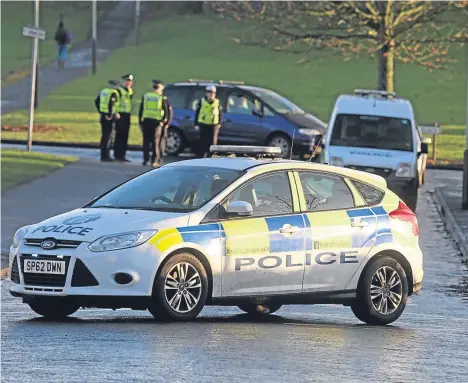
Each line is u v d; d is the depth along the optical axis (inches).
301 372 1278.3
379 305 1841.8
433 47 6008.9
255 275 1721.2
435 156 5561.0
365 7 5856.3
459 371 1350.9
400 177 3585.1
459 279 2503.7
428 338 1659.7
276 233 1740.9
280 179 1784.0
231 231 1700.3
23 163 4372.5
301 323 1819.6
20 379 1194.6
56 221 1694.1
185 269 1658.5
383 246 1850.4
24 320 1733.5
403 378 1275.8
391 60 5841.5
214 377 1223.5
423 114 7687.0
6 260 2527.1
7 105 7652.6
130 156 5118.1
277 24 6176.2
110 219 1665.8
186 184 1754.4
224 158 1836.9
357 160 3592.5
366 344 1541.6
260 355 1381.6
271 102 4921.3
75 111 7273.6
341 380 1242.6
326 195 1824.6
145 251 1626.5
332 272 1797.5
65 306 1759.4
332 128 3690.9
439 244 3063.5
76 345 1419.8
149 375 1223.5
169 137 4982.8
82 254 1622.8
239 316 1913.1
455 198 3988.7
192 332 1558.8
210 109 4658.0
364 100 3752.5
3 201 3410.4
